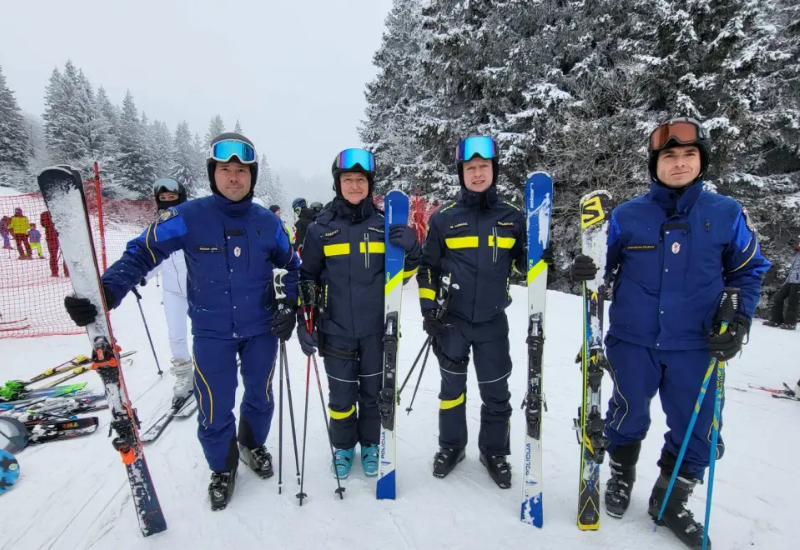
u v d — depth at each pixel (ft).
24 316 21.09
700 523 6.68
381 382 8.04
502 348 7.52
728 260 6.18
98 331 5.91
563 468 8.23
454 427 7.88
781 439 9.30
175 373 11.09
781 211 36.94
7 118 116.37
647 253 6.22
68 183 5.61
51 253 29.66
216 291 6.92
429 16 39.42
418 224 30.14
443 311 7.19
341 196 7.54
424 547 6.25
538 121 33.14
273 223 7.41
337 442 8.04
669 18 29.48
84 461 8.38
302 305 7.44
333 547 6.26
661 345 6.13
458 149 7.25
